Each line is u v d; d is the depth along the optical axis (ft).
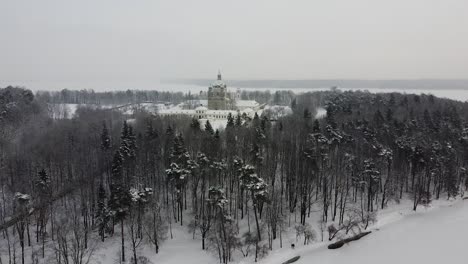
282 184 396.98
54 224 347.56
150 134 485.97
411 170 458.91
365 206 395.96
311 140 430.61
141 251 319.68
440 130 540.52
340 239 317.42
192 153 437.17
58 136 564.30
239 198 378.32
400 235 326.44
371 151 438.81
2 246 330.34
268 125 552.82
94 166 454.40
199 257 311.06
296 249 311.68
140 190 370.12
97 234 348.18
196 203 360.28
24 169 440.45
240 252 314.96
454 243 303.27
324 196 360.48
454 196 425.69
